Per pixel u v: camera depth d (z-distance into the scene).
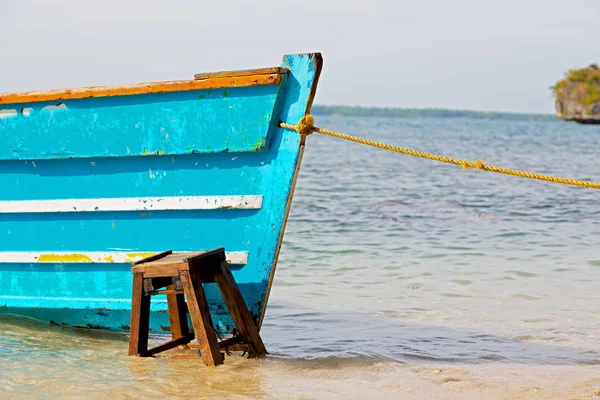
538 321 8.32
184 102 6.86
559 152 55.25
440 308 9.01
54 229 7.47
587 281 10.46
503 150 59.47
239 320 6.75
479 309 8.93
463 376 6.35
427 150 59.00
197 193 6.96
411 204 20.41
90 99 7.13
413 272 11.25
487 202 20.78
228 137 6.76
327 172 33.25
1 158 7.50
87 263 7.39
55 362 6.73
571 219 17.11
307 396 5.81
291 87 6.64
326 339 7.65
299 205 20.22
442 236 14.74
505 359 6.92
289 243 14.01
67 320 7.72
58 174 7.37
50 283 7.62
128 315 7.40
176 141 6.91
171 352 7.12
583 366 6.68
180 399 5.75
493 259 12.23
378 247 13.52
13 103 7.36
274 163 6.72
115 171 7.18
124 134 7.06
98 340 7.52
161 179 7.05
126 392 5.90
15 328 7.90
